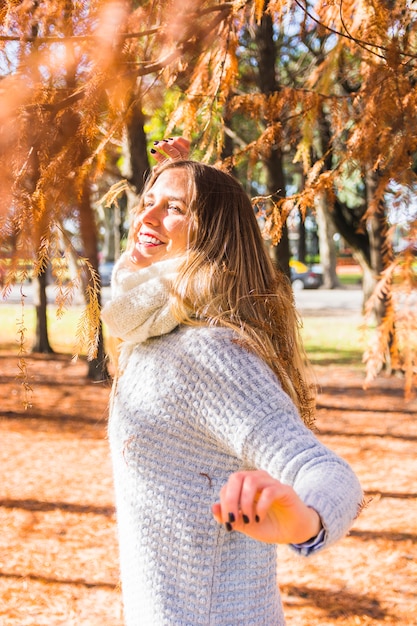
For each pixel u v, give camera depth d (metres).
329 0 2.01
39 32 1.54
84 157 1.57
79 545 5.01
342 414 9.17
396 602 4.07
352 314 21.06
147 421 1.34
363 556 4.74
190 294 1.37
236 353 1.27
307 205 2.11
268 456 1.11
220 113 2.38
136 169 7.69
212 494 1.30
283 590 4.29
